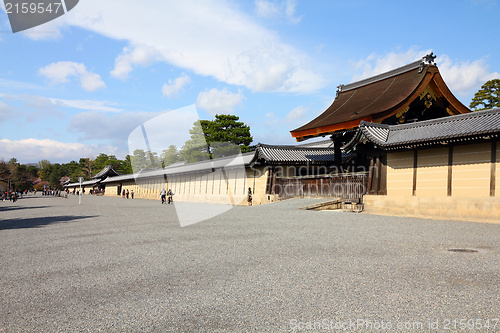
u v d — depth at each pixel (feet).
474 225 41.47
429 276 19.21
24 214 81.61
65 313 14.67
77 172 414.21
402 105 79.10
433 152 55.83
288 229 39.78
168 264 23.39
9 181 338.95
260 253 26.30
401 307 14.69
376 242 30.12
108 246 31.40
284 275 19.93
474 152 50.75
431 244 28.89
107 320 13.83
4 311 15.02
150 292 17.37
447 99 84.69
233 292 17.07
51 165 536.83
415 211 54.03
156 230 42.19
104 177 272.92
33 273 21.97
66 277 20.72
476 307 14.58
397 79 95.09
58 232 43.21
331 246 28.53
